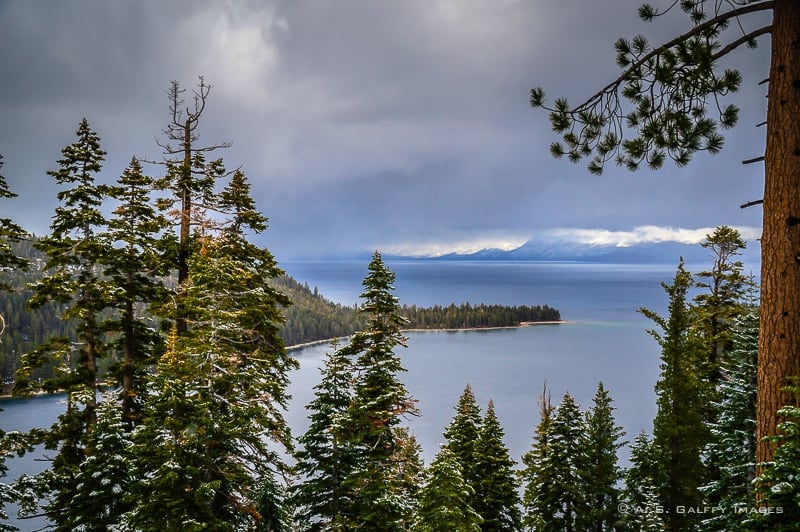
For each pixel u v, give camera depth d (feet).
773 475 21.84
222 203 65.21
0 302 360.28
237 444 47.47
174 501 38.45
